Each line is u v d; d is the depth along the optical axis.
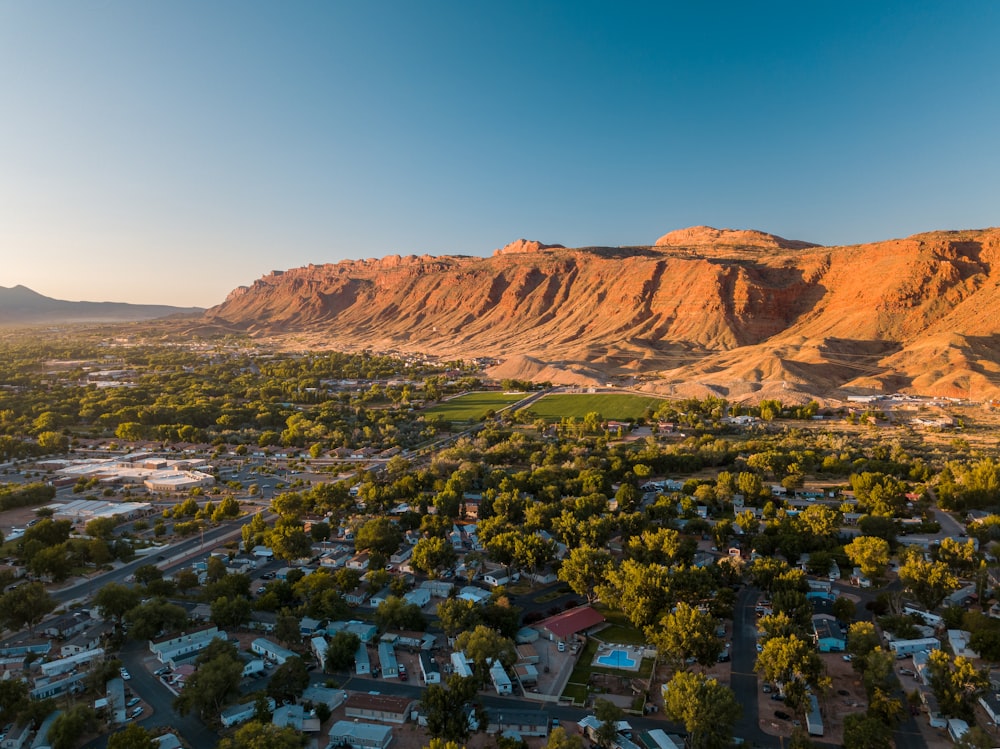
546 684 125.38
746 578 172.75
